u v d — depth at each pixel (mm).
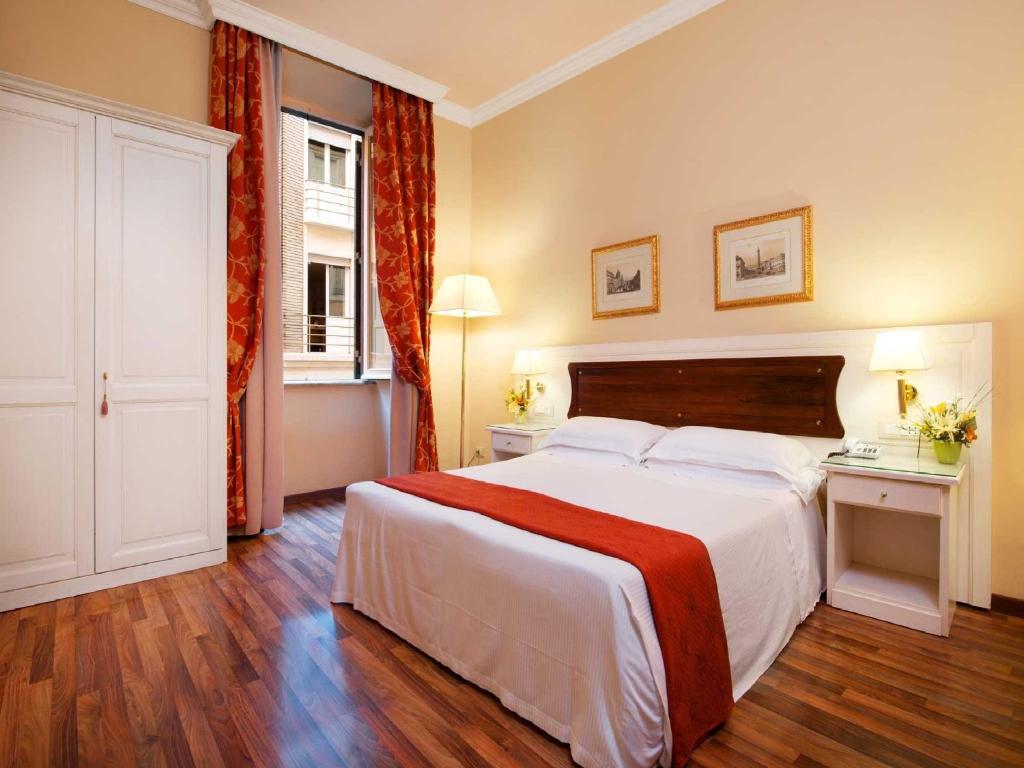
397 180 3928
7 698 1655
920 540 2406
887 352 2256
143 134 2568
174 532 2666
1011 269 2176
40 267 2311
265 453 3285
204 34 3146
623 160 3465
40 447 2320
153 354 2602
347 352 4605
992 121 2201
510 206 4211
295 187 4586
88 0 2795
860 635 2043
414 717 1575
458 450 4559
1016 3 2145
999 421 2213
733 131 2943
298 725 1535
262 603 2340
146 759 1397
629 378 3371
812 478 2369
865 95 2506
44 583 2328
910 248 2400
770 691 1691
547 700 1492
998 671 1791
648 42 3318
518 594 1578
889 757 1400
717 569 1641
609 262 3533
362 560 2246
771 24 2793
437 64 3783
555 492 2248
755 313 2885
